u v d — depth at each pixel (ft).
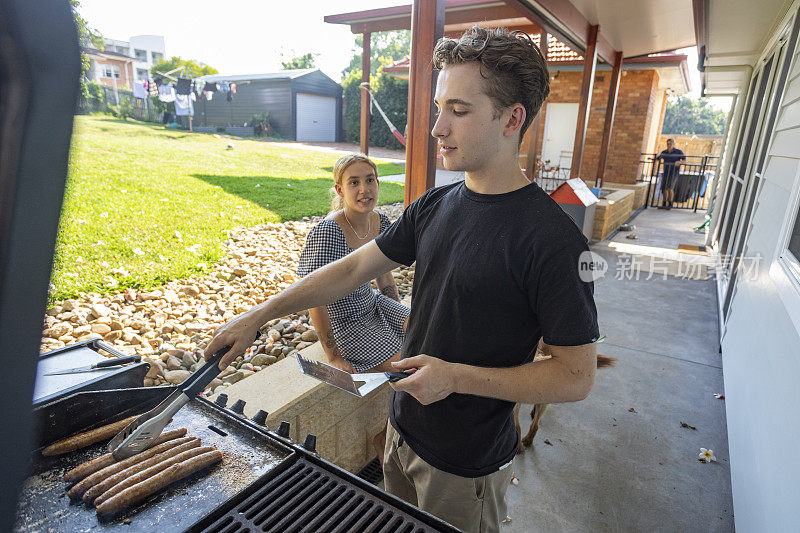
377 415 8.74
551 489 8.21
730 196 21.72
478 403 4.16
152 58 55.11
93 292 11.55
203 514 2.91
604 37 27.48
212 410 3.88
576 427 9.95
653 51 31.17
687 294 18.65
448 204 4.25
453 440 4.26
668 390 11.48
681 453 9.23
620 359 13.00
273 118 78.23
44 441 3.22
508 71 3.50
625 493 8.18
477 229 3.87
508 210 3.78
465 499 4.41
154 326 10.43
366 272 4.72
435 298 4.21
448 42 3.69
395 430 4.85
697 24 16.78
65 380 3.68
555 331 3.55
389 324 8.75
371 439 8.78
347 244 8.07
